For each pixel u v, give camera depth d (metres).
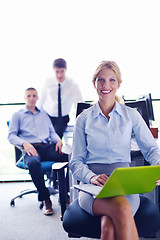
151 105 2.92
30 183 3.99
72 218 1.45
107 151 1.63
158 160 1.55
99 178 1.43
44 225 2.64
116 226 1.21
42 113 3.42
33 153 2.97
